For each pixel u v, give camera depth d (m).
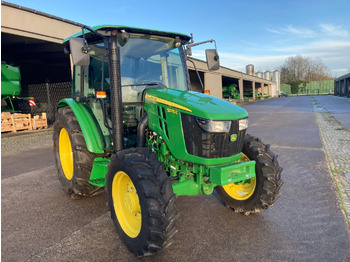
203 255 2.65
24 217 3.55
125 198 2.90
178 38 3.76
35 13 10.01
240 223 3.28
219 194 3.72
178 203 3.91
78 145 3.72
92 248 2.82
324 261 2.52
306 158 6.11
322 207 3.64
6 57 14.94
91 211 3.72
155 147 3.22
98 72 3.78
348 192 4.11
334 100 32.69
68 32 11.40
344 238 2.89
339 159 5.93
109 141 3.60
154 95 3.16
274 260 2.55
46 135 10.23
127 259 2.62
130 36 3.46
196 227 3.20
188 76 3.98
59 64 19.28
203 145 2.74
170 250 2.75
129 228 2.86
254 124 12.32
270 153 3.31
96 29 3.09
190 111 2.80
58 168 4.39
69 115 4.02
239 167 2.85
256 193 3.29
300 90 72.75
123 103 3.33
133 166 2.67
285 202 3.85
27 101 13.11
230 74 30.03
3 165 6.13
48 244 2.91
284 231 3.07
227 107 2.95
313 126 11.04
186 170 3.02
